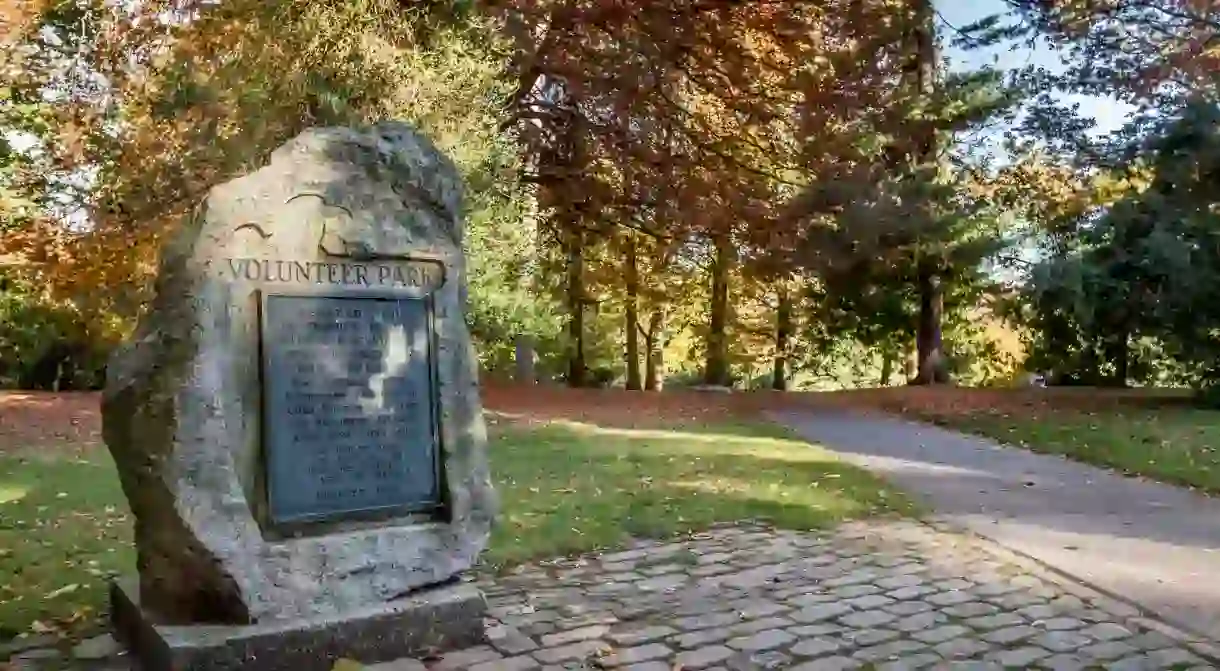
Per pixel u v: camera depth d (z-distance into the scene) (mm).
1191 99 16219
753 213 17953
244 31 13094
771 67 18125
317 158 5082
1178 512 8320
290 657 4434
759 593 5738
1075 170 20719
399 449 5137
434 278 5418
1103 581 6043
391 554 4938
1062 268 16156
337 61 12547
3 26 14156
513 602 5520
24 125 14992
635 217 18984
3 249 15945
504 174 14555
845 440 13320
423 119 12828
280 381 4805
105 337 18594
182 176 13375
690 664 4562
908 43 18906
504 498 8352
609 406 17531
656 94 17281
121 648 4684
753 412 17250
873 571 6266
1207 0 18453
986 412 15883
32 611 5195
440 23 13859
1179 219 15258
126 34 14539
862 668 4531
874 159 18312
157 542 4535
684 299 28328
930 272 19969
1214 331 15133
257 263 4828
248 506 4629
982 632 5078
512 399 18391
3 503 7930
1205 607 5516
